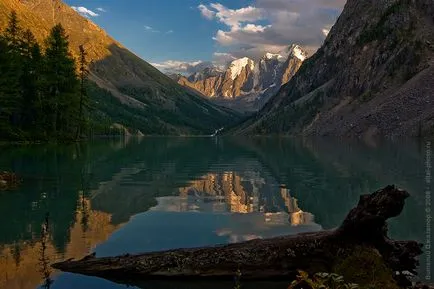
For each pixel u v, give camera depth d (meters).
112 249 15.02
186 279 12.38
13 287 11.41
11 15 78.50
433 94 191.62
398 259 11.87
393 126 185.50
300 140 170.75
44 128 75.50
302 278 8.74
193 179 35.22
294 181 34.59
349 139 169.88
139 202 24.41
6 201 23.61
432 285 11.48
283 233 17.73
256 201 25.42
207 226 18.80
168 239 16.50
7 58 68.38
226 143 139.12
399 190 11.63
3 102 66.25
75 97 79.31
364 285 10.63
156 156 63.69
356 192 28.78
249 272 12.29
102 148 77.62
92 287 11.64
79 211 21.30
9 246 15.09
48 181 31.47
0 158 46.34
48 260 13.65
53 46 77.25
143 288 11.76
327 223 19.67
